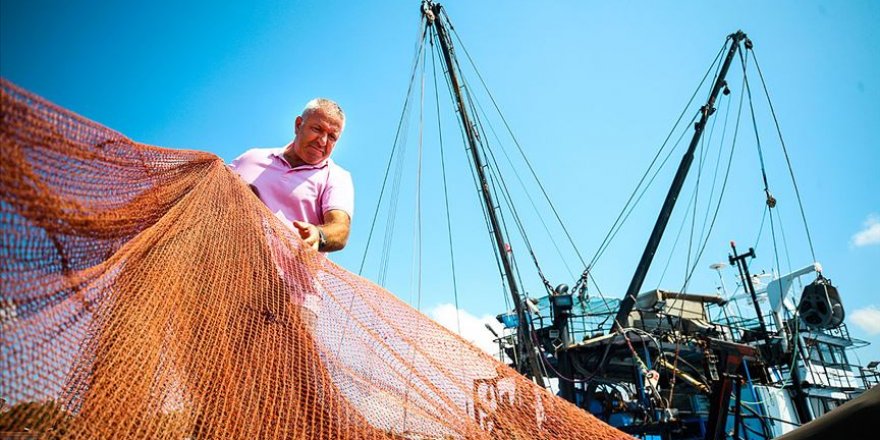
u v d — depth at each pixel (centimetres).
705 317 2222
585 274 2211
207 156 284
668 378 1856
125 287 199
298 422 211
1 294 139
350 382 233
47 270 155
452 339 265
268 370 220
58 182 157
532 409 244
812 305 1912
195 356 208
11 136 137
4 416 147
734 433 735
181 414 196
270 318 236
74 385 170
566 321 2005
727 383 614
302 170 369
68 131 163
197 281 227
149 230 214
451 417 237
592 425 241
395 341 255
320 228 337
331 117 367
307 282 261
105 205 185
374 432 221
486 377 253
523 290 2000
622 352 1947
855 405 214
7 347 143
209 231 247
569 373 1956
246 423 203
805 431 226
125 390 182
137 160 214
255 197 286
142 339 194
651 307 2119
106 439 171
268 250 261
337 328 250
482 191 2169
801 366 2059
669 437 1422
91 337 180
